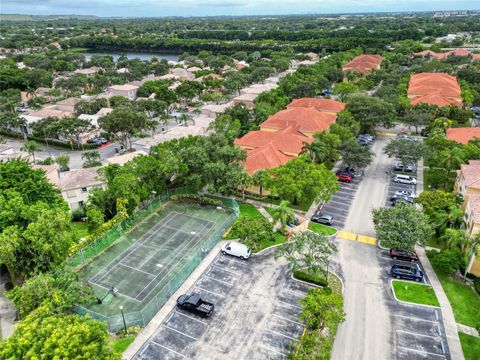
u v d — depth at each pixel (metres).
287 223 61.41
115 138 109.31
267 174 66.19
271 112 112.31
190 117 120.19
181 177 71.75
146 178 68.81
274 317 43.34
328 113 107.50
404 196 69.81
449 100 116.38
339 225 62.88
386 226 52.72
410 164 84.31
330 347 38.94
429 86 125.94
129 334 40.94
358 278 50.06
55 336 29.73
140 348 39.25
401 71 160.62
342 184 78.19
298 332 41.19
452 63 176.50
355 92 122.00
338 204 69.94
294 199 69.19
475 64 164.50
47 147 107.25
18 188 56.19
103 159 94.12
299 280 49.53
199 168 71.00
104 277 50.78
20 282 49.09
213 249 56.34
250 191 74.44
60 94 160.25
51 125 101.94
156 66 199.25
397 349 39.38
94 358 29.67
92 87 176.25
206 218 65.69
